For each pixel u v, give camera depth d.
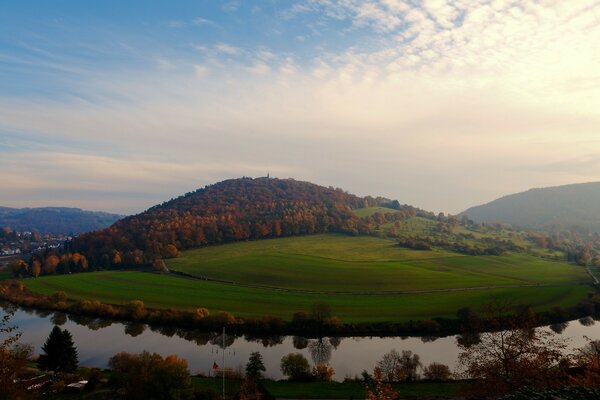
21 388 29.23
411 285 125.81
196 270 149.75
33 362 69.94
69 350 62.06
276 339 88.56
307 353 78.56
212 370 67.88
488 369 29.23
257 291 121.88
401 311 100.12
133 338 89.06
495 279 134.50
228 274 142.12
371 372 65.81
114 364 66.50
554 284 128.62
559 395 20.83
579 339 81.06
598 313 100.81
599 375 27.52
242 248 186.50
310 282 130.00
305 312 96.94
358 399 49.62
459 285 125.81
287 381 60.22
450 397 45.66
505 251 187.25
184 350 80.62
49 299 115.94
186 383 43.72
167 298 115.69
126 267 166.25
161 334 92.25
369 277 134.12
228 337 89.81
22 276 148.00
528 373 27.64
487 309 34.19
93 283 134.50
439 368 61.56
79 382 56.84
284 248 184.88
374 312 100.00
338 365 71.19
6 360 28.39
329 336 89.44
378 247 187.62
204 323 94.31
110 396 50.53
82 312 107.50
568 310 98.88
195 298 115.19
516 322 31.39
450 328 90.56
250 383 48.72
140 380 44.62
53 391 53.41
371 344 83.69
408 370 62.81
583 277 140.00
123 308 105.50
